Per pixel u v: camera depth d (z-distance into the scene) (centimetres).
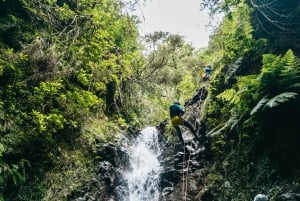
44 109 978
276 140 675
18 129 880
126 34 1512
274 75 645
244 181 726
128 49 1581
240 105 720
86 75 1188
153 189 985
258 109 663
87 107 1109
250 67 875
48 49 1038
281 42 814
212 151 905
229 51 912
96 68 1205
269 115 680
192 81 1688
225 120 902
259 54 858
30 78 971
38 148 907
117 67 1320
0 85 915
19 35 1055
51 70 1030
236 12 877
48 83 964
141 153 1184
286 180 632
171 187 931
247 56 891
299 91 650
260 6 830
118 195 979
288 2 827
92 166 953
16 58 969
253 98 682
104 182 934
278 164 662
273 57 640
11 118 876
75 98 1074
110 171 974
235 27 870
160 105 1666
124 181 1034
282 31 825
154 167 1082
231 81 926
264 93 667
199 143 983
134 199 1020
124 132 1238
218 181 805
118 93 1379
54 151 931
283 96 598
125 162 1085
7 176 789
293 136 666
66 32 1186
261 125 700
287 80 641
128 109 1427
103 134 1098
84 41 1158
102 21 1259
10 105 892
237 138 822
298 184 604
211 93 1018
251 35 823
